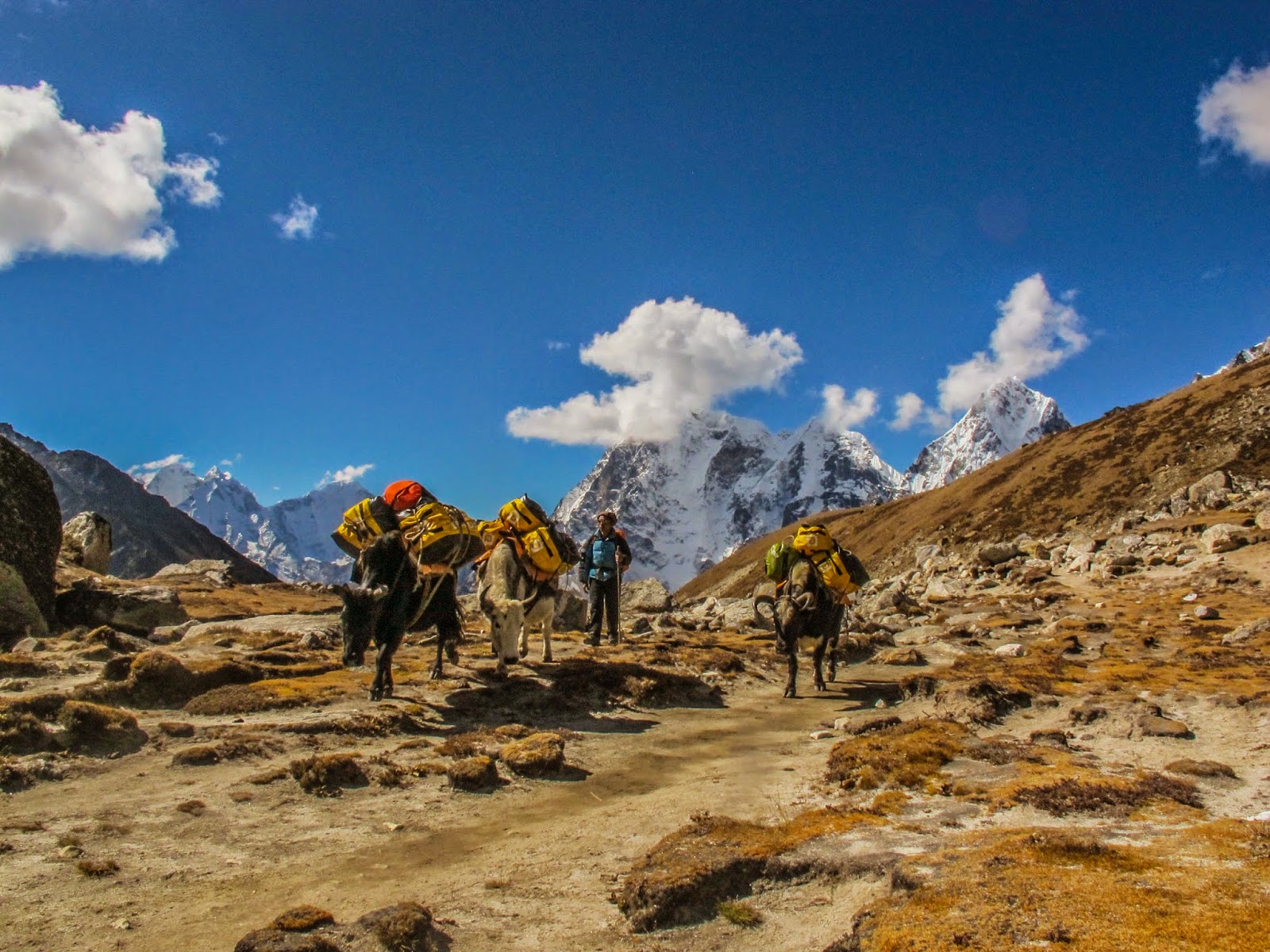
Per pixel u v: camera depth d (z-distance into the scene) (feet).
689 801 24.76
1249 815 18.95
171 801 23.09
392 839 21.43
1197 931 11.27
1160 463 296.51
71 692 31.73
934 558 141.49
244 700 32.99
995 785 22.50
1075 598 79.51
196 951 15.25
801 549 47.83
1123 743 27.35
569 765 28.91
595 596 56.13
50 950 15.08
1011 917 12.39
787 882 16.92
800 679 50.26
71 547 71.82
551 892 17.98
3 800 22.71
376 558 35.32
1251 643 47.47
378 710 33.35
